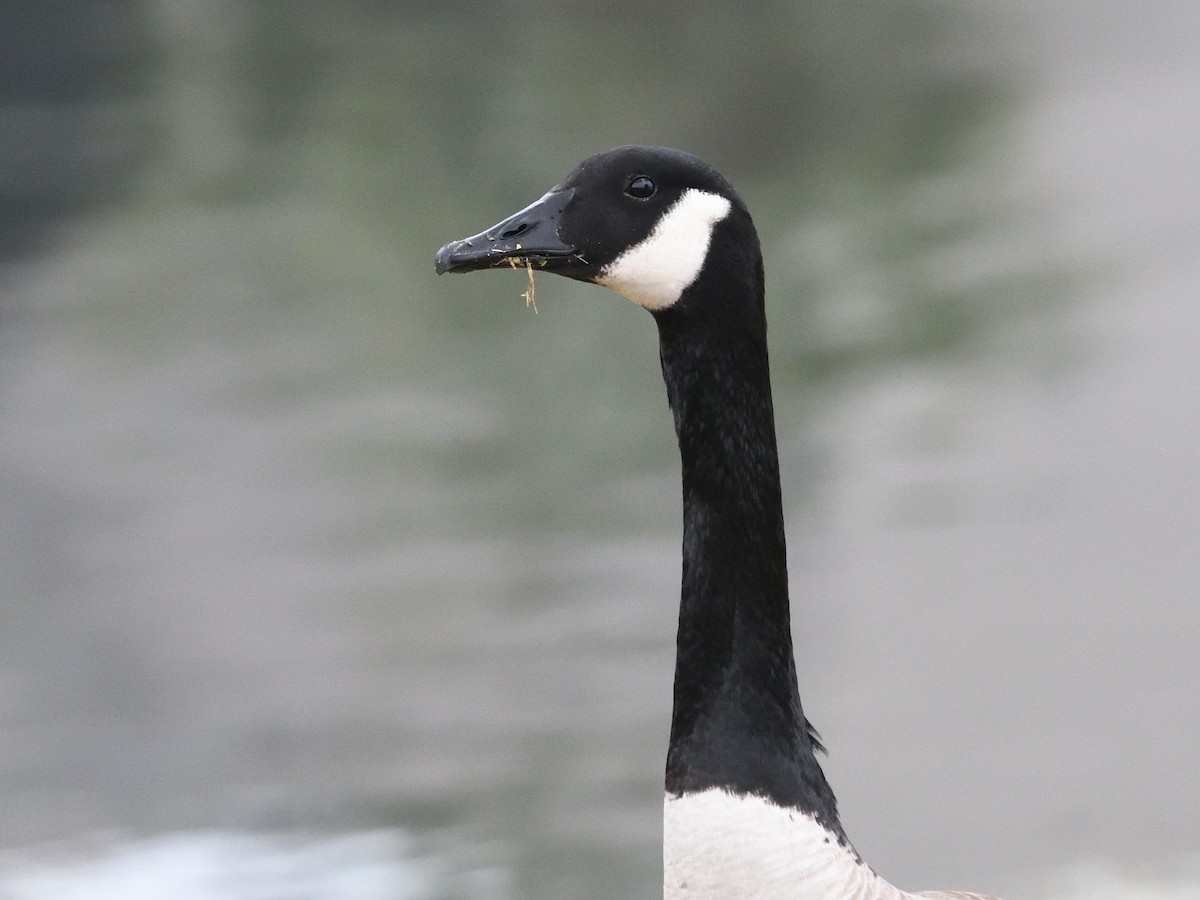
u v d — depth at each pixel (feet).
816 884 17.79
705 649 18.49
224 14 170.60
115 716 47.06
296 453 66.33
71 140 124.16
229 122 125.29
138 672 49.90
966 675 43.73
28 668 51.06
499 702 44.45
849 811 38.60
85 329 84.74
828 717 43.29
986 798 38.68
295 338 81.25
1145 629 45.19
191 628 52.21
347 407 70.79
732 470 18.62
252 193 107.86
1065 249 83.15
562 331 79.46
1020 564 50.62
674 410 19.12
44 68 150.92
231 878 37.55
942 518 54.49
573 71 134.00
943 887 35.06
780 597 18.66
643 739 42.19
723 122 116.78
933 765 40.11
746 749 18.13
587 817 38.78
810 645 47.26
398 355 77.20
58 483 65.26
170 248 98.27
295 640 50.26
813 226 92.07
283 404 72.28
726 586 18.52
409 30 157.07
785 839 17.83
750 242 18.71
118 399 74.18
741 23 152.87
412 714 44.37
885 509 55.62
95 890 37.52
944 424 62.28
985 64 131.85
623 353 75.31
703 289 18.67
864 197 97.76
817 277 82.07
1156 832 36.47
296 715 45.55
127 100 136.56
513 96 126.93
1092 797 38.24
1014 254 82.02
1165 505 53.88
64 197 109.91
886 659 45.93
